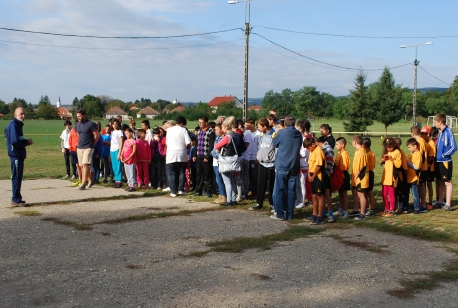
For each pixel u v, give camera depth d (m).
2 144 35.84
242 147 10.19
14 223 8.19
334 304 4.61
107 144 13.91
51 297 4.73
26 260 6.00
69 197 11.01
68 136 15.15
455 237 7.27
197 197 11.37
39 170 18.64
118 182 12.96
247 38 20.77
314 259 6.12
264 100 106.31
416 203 9.37
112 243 6.88
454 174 17.23
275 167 8.88
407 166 9.39
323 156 8.47
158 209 9.70
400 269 5.73
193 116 88.19
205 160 11.20
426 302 4.69
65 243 6.87
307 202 10.71
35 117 123.31
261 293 4.88
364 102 52.94
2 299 4.68
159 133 12.82
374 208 10.09
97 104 136.12
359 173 8.88
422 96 100.06
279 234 7.59
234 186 10.38
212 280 5.26
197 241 7.05
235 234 7.57
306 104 94.56
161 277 5.36
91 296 4.77
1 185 13.51
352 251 6.55
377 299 4.76
